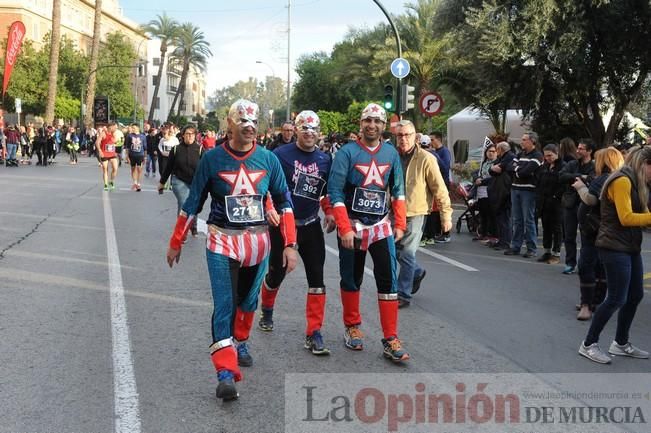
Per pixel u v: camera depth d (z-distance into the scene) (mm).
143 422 4016
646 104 21703
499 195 11094
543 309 7117
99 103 45250
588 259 6664
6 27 57688
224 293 4434
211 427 3973
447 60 22891
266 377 4844
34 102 51438
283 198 4734
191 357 5184
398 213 5461
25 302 6688
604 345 5941
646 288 8492
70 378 4688
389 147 5430
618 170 5316
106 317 6215
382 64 35031
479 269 9398
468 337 6000
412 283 7332
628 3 16797
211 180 4496
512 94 19469
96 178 23344
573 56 16984
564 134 20719
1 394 4387
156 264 8758
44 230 11422
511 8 17594
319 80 67875
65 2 67500
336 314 6641
